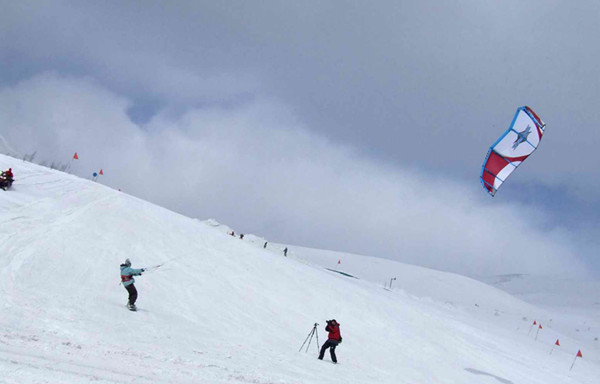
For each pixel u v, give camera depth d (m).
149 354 10.05
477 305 81.19
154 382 7.69
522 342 44.84
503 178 18.67
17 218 20.50
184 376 8.66
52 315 11.62
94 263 18.59
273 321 19.48
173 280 20.17
